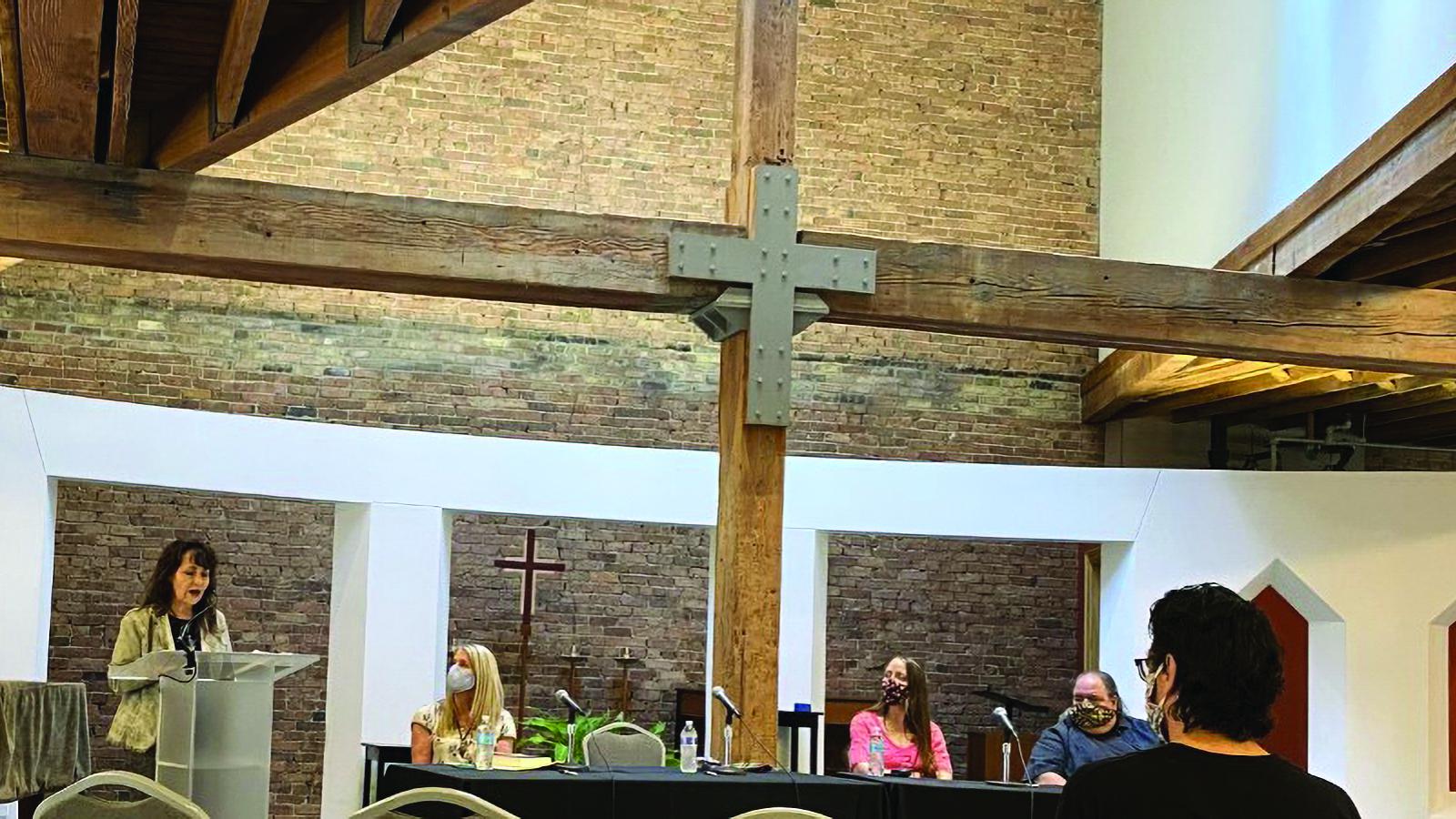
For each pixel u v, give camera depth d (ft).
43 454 27.35
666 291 23.56
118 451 28.17
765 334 23.49
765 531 23.27
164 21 19.83
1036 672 39.78
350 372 36.14
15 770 18.86
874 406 39.06
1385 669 31.71
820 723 30.99
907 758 24.66
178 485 28.73
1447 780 31.78
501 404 36.96
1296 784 7.50
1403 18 25.09
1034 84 40.81
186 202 22.07
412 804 12.17
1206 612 7.81
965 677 39.52
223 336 35.50
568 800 17.89
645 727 37.78
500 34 37.70
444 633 31.12
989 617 39.81
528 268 23.11
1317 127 28.43
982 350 39.83
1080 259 25.76
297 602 36.29
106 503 35.24
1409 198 23.86
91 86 18.67
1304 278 26.86
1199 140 34.24
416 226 22.82
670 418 37.86
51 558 27.84
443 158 37.06
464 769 18.54
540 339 37.37
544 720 35.24
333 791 30.04
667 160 38.29
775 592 23.20
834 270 24.06
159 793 11.68
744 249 23.61
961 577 39.83
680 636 38.19
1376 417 38.81
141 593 35.17
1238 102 32.24
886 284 24.56
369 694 29.99
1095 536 32.40
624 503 31.89
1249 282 26.61
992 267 25.21
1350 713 31.58
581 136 37.88
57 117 19.93
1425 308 26.99
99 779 11.75
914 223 39.60
